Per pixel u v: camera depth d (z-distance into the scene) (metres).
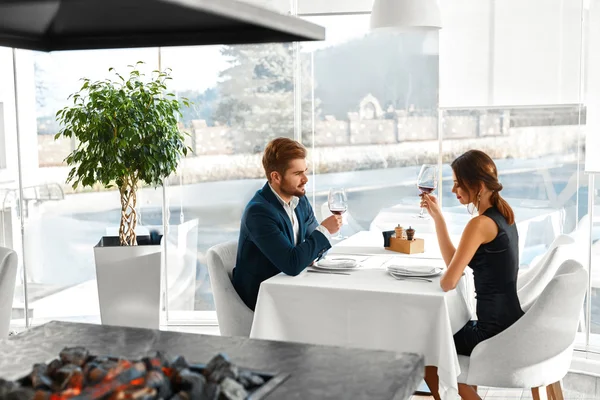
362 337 2.97
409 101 4.97
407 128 5.00
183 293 5.30
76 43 2.48
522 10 4.47
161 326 5.23
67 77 5.12
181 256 5.27
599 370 4.32
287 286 3.06
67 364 1.71
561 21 4.42
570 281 2.81
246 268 3.43
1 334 3.59
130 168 4.23
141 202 5.22
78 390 1.53
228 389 1.55
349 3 4.89
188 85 5.13
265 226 3.29
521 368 2.88
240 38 2.32
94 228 5.26
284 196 3.47
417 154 5.01
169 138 4.25
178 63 5.12
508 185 4.87
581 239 4.71
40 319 5.35
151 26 2.20
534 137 4.76
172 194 5.23
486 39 4.56
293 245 3.33
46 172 5.21
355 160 5.12
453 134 4.93
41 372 1.66
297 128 5.11
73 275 5.31
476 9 4.56
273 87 5.07
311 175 5.20
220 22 2.05
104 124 4.09
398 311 2.90
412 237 3.73
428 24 3.41
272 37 2.33
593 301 4.70
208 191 5.20
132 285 4.32
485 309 2.97
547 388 3.16
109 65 5.09
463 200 3.10
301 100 5.14
